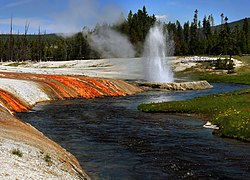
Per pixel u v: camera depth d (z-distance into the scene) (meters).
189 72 98.88
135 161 16.12
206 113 30.69
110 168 15.08
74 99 42.91
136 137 21.39
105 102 40.72
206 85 65.88
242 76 88.25
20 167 11.37
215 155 17.22
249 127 21.88
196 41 140.88
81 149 18.30
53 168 12.78
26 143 14.98
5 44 169.75
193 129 24.19
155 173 14.40
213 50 132.38
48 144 16.88
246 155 17.22
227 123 23.83
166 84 61.72
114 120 27.84
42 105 35.81
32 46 166.00
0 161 11.34
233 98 36.50
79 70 95.44
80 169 14.67
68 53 161.50
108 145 19.22
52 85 43.84
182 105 33.88
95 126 24.94
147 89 61.31
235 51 130.75
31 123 25.33
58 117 28.64
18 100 32.88
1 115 20.95
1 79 40.72
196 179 13.67
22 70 74.25
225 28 136.88
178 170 14.79
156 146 19.08
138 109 34.69
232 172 14.52
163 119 28.61
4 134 15.45
